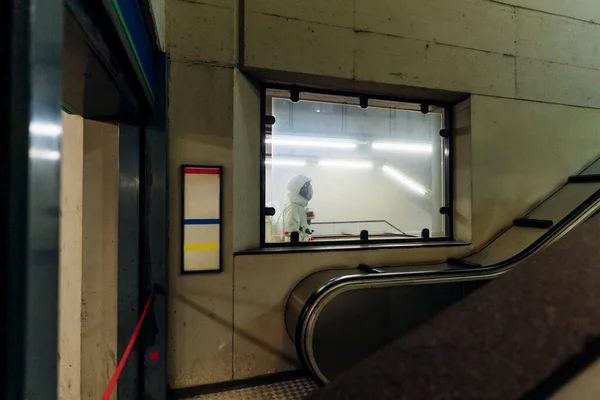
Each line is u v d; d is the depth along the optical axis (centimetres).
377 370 51
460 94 309
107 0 103
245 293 244
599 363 44
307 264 262
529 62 329
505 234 312
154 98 221
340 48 269
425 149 380
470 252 308
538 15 333
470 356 48
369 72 277
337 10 268
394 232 452
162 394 219
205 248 236
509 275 57
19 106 50
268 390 236
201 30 239
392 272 237
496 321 51
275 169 433
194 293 233
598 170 340
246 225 262
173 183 231
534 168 331
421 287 260
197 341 234
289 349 254
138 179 218
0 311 49
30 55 51
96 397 220
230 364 240
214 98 241
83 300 219
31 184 51
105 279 222
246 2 247
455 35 302
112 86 147
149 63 198
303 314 207
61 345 220
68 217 221
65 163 221
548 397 42
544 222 289
